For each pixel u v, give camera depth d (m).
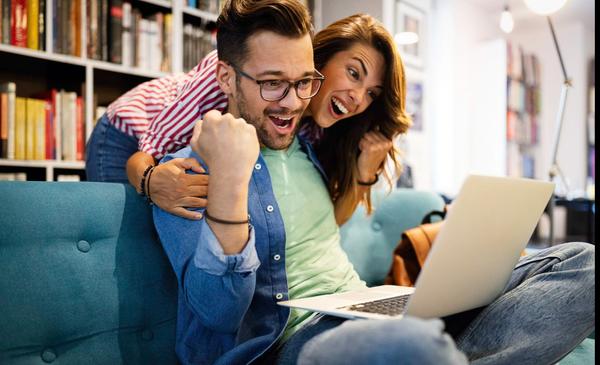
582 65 5.45
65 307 0.97
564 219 5.25
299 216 1.22
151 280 1.11
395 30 4.02
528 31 5.71
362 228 1.98
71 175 2.47
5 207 0.94
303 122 1.51
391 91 1.44
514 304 0.98
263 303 1.09
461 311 0.98
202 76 1.35
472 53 4.73
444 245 0.81
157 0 2.67
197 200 1.00
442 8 4.49
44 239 0.97
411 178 3.75
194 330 1.06
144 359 1.06
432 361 0.65
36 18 2.27
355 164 1.53
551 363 0.95
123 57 2.55
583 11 5.12
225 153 0.93
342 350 0.71
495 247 0.95
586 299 0.96
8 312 0.90
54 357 0.95
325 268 1.21
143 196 1.14
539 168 5.62
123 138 1.74
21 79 2.49
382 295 1.09
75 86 2.46
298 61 1.10
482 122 4.79
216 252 0.91
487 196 0.85
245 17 1.10
